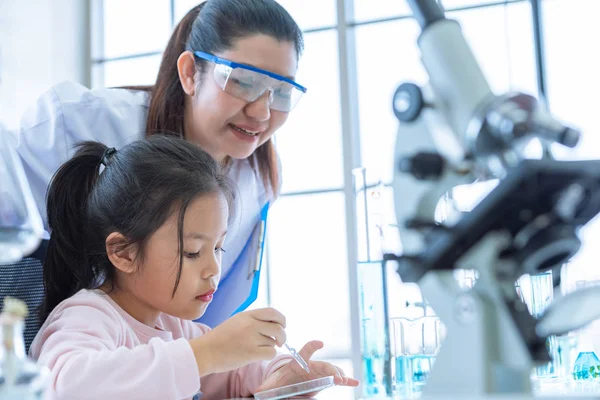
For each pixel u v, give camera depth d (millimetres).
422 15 777
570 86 4227
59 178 1358
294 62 1573
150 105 1667
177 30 1655
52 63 4973
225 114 1524
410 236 754
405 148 781
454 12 4422
